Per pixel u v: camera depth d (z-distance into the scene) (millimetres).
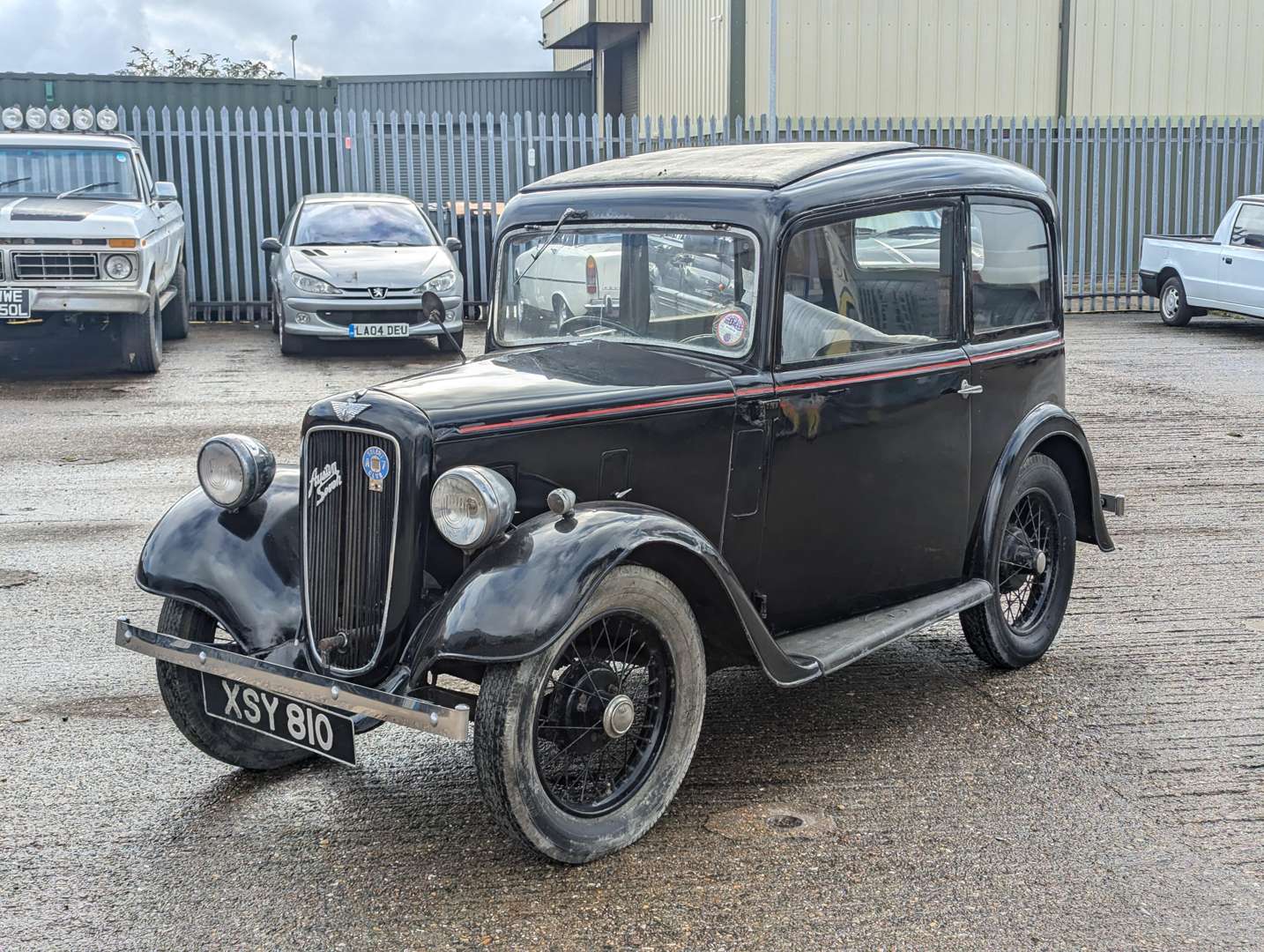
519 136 17281
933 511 4758
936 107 22344
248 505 4113
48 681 4980
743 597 3779
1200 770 4184
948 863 3578
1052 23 22484
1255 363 13555
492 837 3764
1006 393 5000
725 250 4168
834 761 4285
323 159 17078
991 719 4637
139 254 11727
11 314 11438
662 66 25688
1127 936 3203
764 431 4133
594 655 3633
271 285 14961
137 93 17672
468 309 17312
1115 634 5594
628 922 3287
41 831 3791
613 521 3500
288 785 4141
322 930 3264
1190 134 18828
